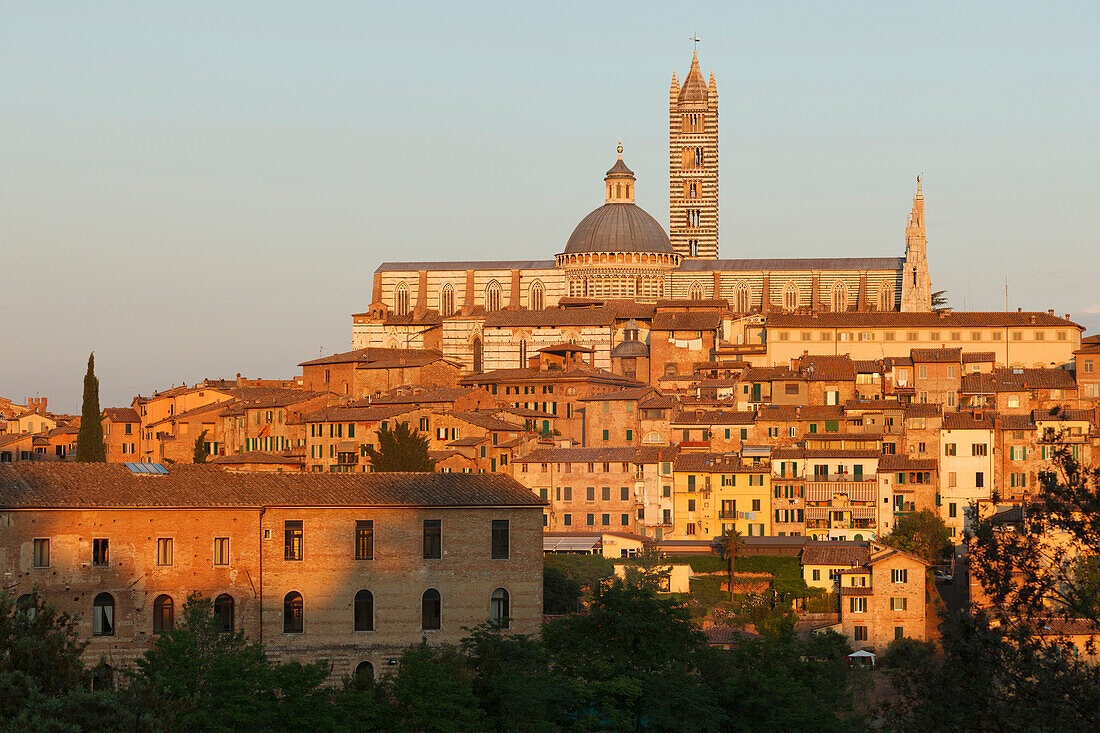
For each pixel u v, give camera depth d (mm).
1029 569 191375
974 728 178375
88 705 185750
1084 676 175750
